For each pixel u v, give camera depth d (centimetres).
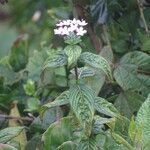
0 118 138
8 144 119
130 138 116
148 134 116
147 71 139
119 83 134
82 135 111
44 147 116
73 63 108
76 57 107
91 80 128
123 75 135
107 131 115
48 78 146
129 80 135
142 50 148
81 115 107
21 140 129
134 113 139
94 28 150
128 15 152
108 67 110
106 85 141
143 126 117
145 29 151
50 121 131
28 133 135
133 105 135
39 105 148
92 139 111
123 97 135
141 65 138
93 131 112
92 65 110
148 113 117
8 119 138
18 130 125
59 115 131
